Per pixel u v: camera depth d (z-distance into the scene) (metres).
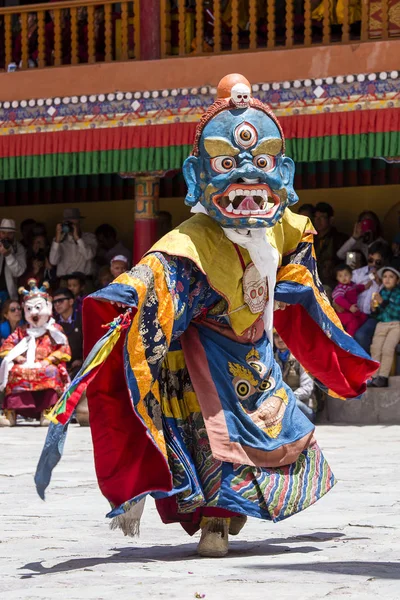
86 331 6.39
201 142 6.70
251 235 6.64
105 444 6.32
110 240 22.06
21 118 19.08
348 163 21.16
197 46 18.20
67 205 23.23
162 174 18.81
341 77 17.08
